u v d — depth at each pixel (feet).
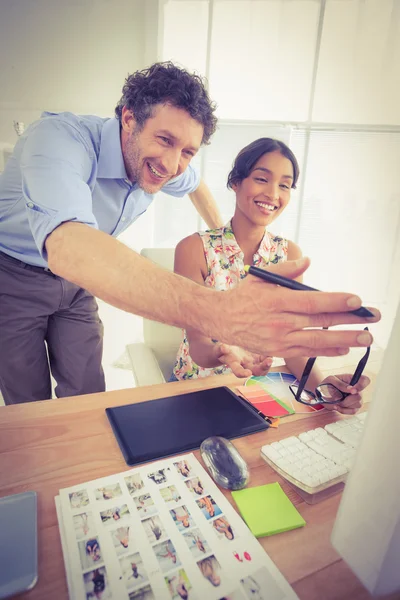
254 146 3.34
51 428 1.92
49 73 7.32
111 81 7.57
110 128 3.30
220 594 1.14
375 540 0.99
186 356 3.58
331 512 1.50
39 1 6.95
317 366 2.72
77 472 1.62
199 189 4.90
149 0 7.30
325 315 1.36
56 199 1.96
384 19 8.19
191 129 3.07
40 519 1.39
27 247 3.53
